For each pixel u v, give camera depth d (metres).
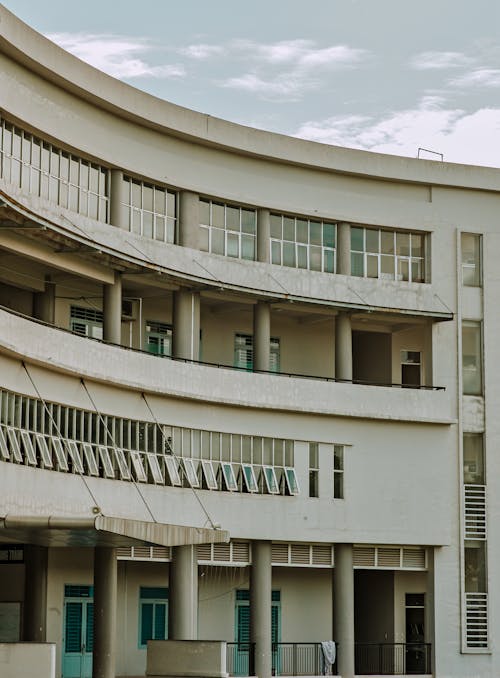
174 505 47.59
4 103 41.78
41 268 45.47
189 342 49.66
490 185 55.69
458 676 52.75
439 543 53.03
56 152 44.97
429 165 54.97
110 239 46.47
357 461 52.44
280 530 50.34
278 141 52.12
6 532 38.31
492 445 54.53
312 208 53.06
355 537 51.81
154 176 48.66
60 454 42.84
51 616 47.00
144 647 50.31
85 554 48.47
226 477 49.38
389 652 54.38
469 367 54.97
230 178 51.25
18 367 41.19
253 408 50.47
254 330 51.94
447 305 54.81
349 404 52.47
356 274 54.03
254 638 49.88
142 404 47.12
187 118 49.47
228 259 50.72
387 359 56.09
